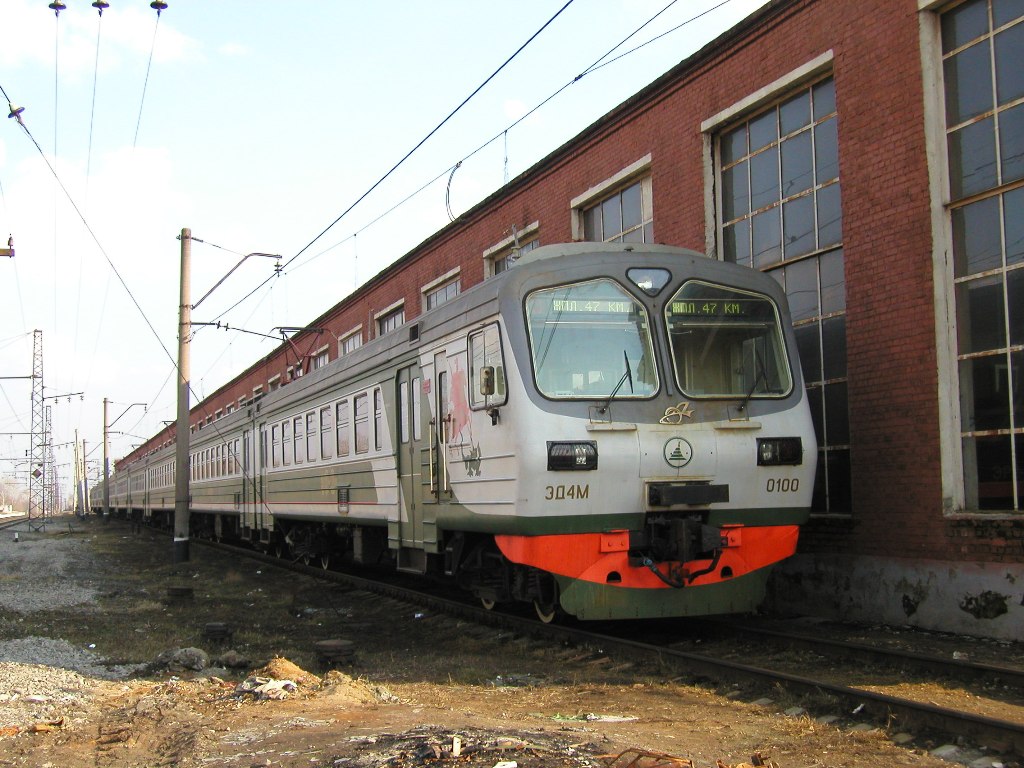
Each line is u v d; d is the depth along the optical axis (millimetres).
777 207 11172
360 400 13531
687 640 8844
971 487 8656
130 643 9578
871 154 9641
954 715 5242
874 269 9594
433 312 10734
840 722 5695
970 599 8414
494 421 8695
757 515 8578
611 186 14250
